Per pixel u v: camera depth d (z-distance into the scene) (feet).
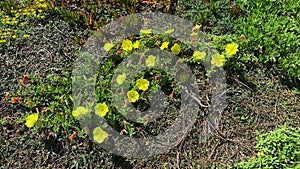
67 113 6.51
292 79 7.12
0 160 6.38
